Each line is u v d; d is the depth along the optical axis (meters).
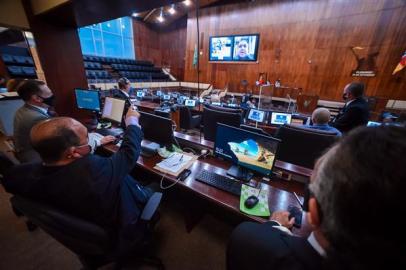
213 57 7.54
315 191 0.35
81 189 0.72
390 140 0.27
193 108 3.84
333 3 5.06
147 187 1.34
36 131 0.73
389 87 4.67
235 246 0.50
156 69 9.95
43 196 0.69
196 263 1.32
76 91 2.53
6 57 5.18
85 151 0.84
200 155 1.62
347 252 0.29
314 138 1.37
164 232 1.57
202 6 7.41
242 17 6.66
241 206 1.02
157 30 10.05
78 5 1.66
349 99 2.44
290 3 5.70
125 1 1.52
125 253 0.95
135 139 1.07
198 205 1.68
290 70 6.07
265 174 1.18
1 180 0.70
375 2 4.54
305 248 0.39
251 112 2.94
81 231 0.67
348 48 5.05
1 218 1.61
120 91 2.77
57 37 2.31
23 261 1.26
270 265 0.41
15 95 3.12
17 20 2.00
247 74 6.97
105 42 8.26
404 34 4.35
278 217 0.91
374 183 0.25
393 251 0.25
